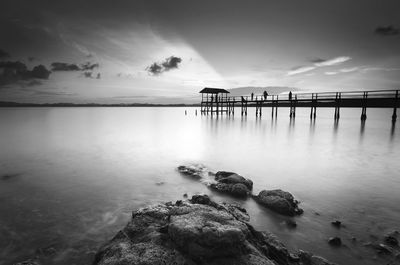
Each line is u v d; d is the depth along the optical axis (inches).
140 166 470.0
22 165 482.3
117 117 2452.0
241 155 564.4
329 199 299.1
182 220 169.5
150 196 317.1
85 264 183.5
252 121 1603.1
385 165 463.5
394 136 839.7
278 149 630.5
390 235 213.9
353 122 1497.3
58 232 230.1
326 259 181.0
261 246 173.9
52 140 811.4
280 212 258.2
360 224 235.8
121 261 145.0
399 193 318.3
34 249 203.6
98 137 889.5
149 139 832.9
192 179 382.9
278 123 1414.9
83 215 265.0
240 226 171.0
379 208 272.2
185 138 847.7
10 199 309.3
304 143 713.6
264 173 413.4
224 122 1542.8
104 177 400.2
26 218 258.1
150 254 148.3
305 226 231.8
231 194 310.5
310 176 394.6
